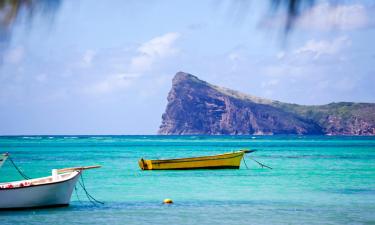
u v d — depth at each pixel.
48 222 23.05
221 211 26.88
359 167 61.53
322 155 90.50
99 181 42.97
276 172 52.69
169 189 37.22
